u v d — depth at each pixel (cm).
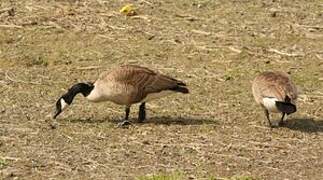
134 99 1762
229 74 2212
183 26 2628
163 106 1956
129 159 1605
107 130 1772
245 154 1655
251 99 2020
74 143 1686
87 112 1905
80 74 2206
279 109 1684
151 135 1747
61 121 1828
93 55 2362
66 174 1517
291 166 1598
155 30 2581
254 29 2612
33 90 2048
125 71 1761
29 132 1745
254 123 1848
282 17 2750
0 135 1720
